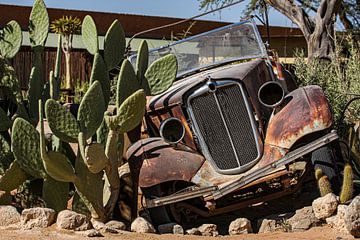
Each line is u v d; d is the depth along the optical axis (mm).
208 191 6984
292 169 7512
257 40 8625
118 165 7512
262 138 7207
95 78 7711
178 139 7414
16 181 7379
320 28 22375
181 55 9078
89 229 6652
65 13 24703
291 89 8961
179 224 7406
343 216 6605
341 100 11125
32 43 8305
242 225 7023
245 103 7266
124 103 7035
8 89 8070
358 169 8156
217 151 7230
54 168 6832
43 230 6539
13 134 7094
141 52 7754
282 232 6906
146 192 7098
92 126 7121
